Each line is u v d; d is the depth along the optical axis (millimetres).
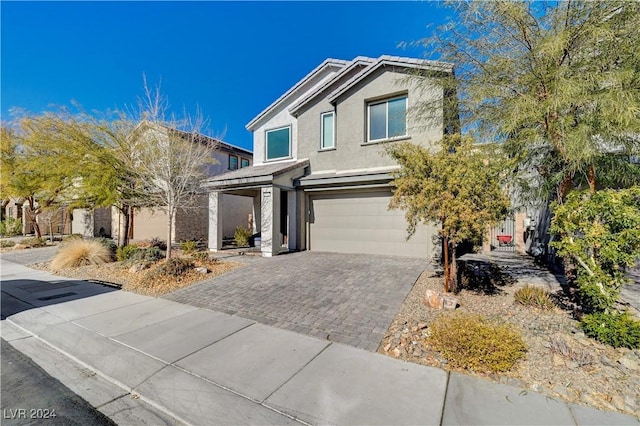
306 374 3662
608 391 3117
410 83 9766
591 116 4680
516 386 3287
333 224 12734
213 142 12453
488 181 5828
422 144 10562
